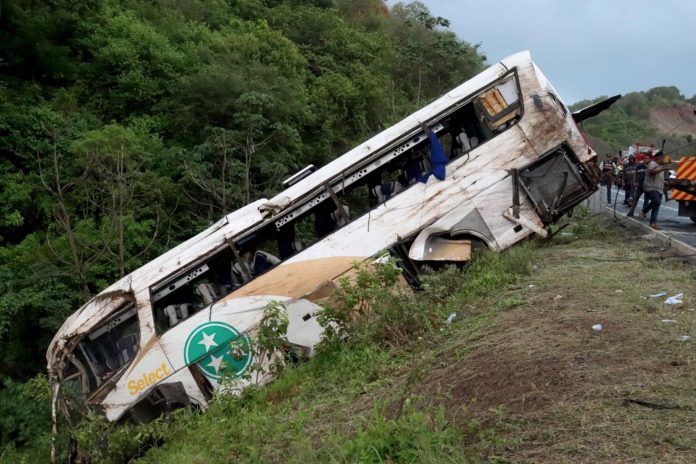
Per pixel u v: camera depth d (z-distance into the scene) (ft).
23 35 66.95
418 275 34.86
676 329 19.95
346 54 99.81
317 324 33.88
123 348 34.04
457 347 23.65
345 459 16.11
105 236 50.49
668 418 14.19
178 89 69.00
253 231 34.96
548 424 15.06
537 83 36.35
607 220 54.29
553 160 36.14
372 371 25.46
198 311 34.09
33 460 38.34
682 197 49.65
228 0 108.47
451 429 15.43
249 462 20.16
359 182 36.68
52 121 59.16
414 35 123.34
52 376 33.76
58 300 46.65
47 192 54.85
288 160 67.82
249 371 31.83
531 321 23.56
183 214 59.36
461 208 35.47
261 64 79.15
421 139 35.83
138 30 74.74
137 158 58.44
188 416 29.50
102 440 29.53
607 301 24.58
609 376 16.98
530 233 36.06
